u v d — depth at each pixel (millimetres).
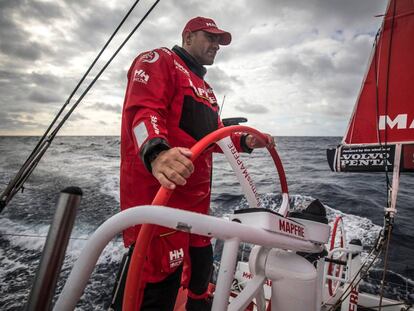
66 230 478
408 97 1747
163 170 557
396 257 4223
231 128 764
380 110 1853
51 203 7340
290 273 816
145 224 525
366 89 1935
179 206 1106
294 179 8484
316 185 7770
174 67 1058
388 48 1877
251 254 900
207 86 1378
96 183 9195
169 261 998
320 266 1006
